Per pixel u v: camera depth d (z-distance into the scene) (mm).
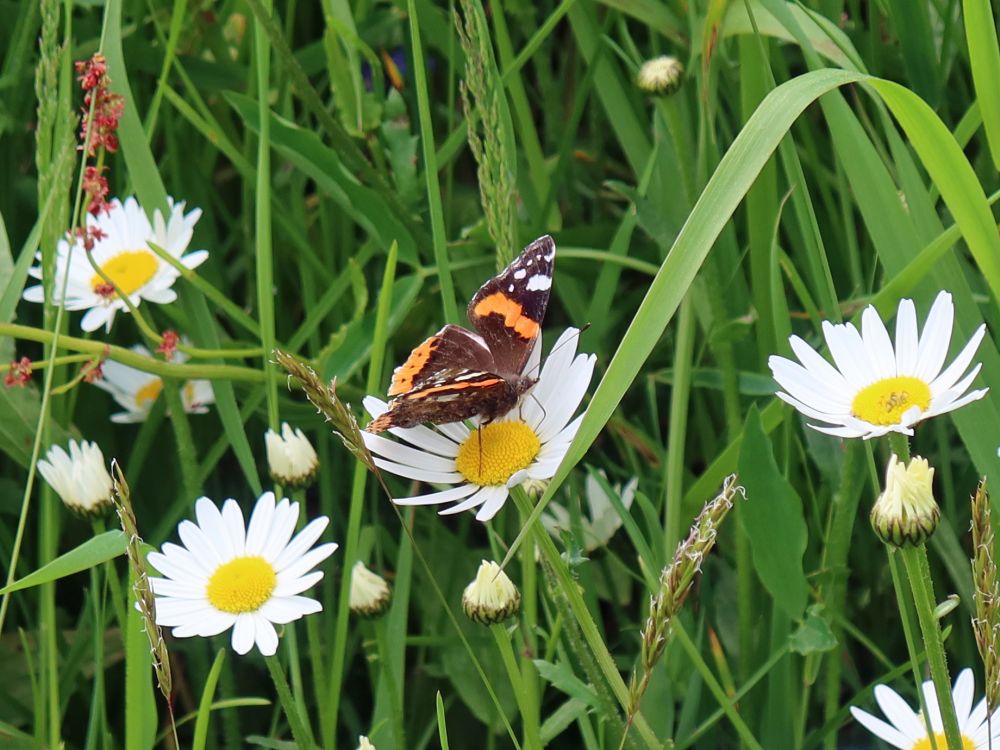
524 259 855
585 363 829
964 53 999
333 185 998
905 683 922
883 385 809
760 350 964
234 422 949
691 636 927
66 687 949
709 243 798
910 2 963
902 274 874
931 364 812
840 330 821
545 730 875
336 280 994
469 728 986
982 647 755
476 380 812
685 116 990
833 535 904
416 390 814
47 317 913
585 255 988
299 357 981
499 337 851
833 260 999
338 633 898
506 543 993
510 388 822
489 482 819
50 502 919
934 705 824
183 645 986
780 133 808
